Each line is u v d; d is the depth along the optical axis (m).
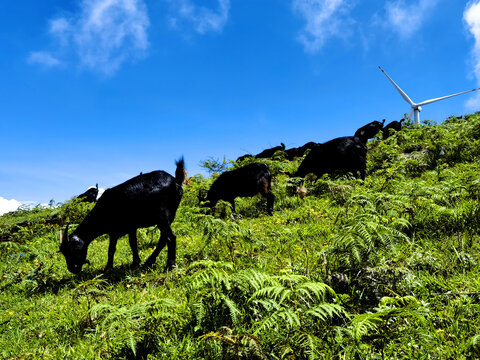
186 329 2.74
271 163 12.09
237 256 4.46
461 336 2.20
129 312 2.58
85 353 2.74
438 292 2.81
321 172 9.95
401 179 7.11
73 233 5.30
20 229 9.16
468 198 4.73
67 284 4.95
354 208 4.66
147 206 5.21
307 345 2.07
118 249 6.55
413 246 3.62
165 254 5.68
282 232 5.45
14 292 5.00
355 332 2.05
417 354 2.10
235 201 9.93
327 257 3.41
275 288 2.33
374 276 2.84
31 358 2.87
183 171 5.81
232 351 2.07
